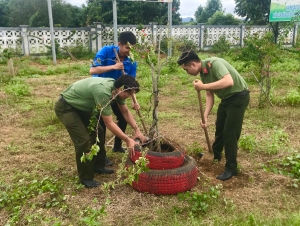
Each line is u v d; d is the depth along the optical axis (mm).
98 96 3574
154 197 3666
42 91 9734
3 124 6504
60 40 18391
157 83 4016
